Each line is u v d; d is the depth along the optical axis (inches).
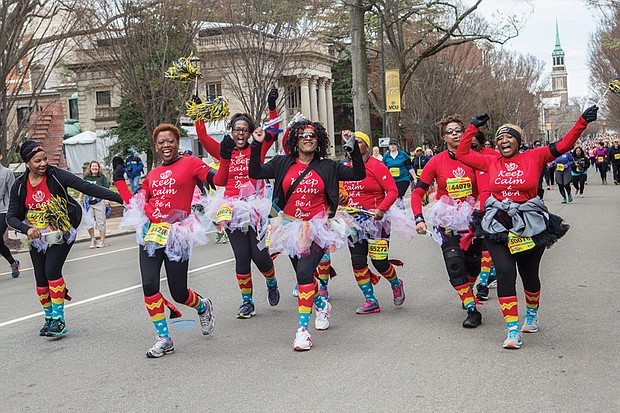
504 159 262.2
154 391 223.3
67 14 872.9
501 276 256.1
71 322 327.6
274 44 1147.9
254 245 321.1
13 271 499.5
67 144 1781.5
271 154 1070.4
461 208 295.9
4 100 729.0
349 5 995.3
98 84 1755.7
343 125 2524.6
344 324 302.4
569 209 844.6
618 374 220.5
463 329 286.0
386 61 1696.6
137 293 396.5
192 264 498.3
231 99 1472.7
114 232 807.7
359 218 314.0
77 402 216.7
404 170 552.4
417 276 413.4
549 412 191.2
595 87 2134.6
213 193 343.0
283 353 260.4
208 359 256.7
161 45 981.8
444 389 212.7
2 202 476.4
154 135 271.6
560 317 299.6
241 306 323.3
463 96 1957.4
